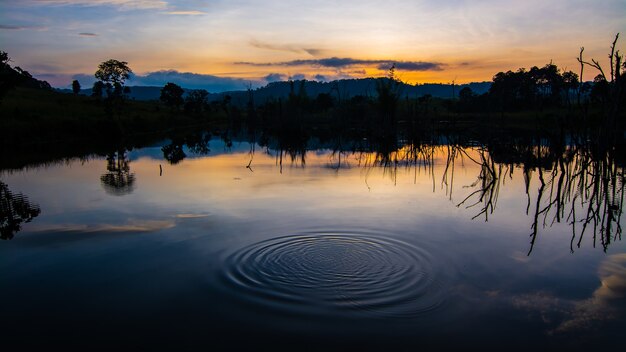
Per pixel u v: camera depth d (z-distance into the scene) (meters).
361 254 8.84
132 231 10.80
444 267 8.21
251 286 7.44
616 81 10.87
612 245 9.41
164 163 25.00
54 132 41.31
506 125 38.72
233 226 10.97
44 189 17.03
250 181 17.84
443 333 6.02
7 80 40.28
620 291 7.18
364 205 13.10
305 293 7.14
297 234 10.18
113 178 19.62
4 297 7.33
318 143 37.97
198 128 71.00
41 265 8.69
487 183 16.78
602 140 11.33
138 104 97.38
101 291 7.46
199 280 7.73
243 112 106.50
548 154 23.11
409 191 15.34
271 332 6.08
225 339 5.95
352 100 56.31
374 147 32.81
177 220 11.72
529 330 6.09
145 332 6.19
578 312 6.55
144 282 7.74
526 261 8.54
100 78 53.78
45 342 6.00
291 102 54.16
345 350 5.66
